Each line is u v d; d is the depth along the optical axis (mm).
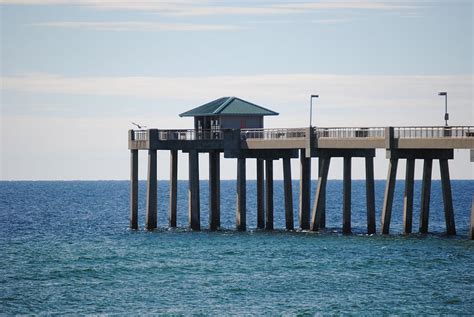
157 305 181125
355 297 187625
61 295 190250
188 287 198125
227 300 185250
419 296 188125
